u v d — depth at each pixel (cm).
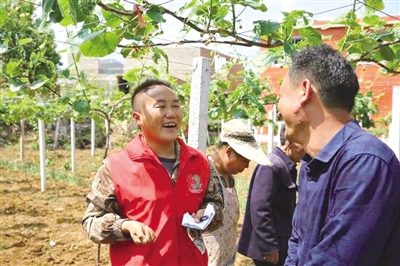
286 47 270
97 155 1798
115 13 251
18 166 1449
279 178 334
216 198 245
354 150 158
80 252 645
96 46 259
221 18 275
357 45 306
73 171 1330
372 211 150
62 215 849
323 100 167
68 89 571
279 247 336
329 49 172
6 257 620
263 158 306
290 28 282
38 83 402
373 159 154
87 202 231
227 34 267
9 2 376
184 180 230
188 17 241
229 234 315
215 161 319
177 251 221
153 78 240
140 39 274
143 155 222
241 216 825
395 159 158
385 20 320
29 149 1977
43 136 1063
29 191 1066
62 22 246
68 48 263
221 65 609
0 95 922
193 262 228
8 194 1027
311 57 169
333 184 162
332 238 154
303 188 180
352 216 152
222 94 600
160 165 223
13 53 418
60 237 713
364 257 151
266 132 1717
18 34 388
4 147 2058
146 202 219
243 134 310
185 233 226
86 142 2077
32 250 649
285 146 344
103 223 216
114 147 2006
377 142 160
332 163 164
